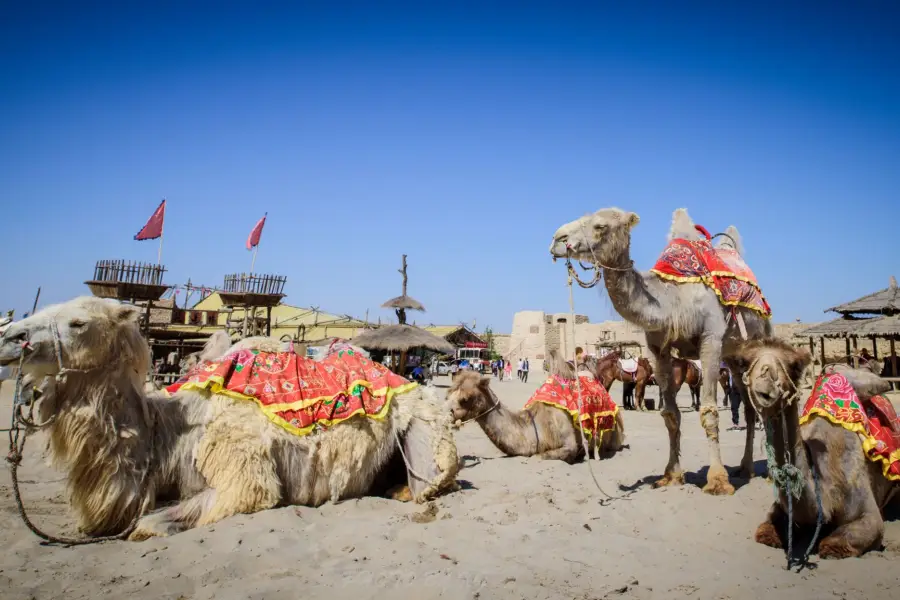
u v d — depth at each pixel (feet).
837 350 140.46
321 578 13.76
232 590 12.89
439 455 21.29
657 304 22.71
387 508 19.75
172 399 18.19
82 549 15.19
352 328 111.96
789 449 15.24
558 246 22.94
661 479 24.50
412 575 13.92
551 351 33.06
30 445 31.40
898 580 14.14
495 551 16.06
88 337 15.49
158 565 14.07
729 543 17.25
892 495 17.43
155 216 71.82
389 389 21.12
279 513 17.65
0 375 17.88
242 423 18.06
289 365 19.81
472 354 210.38
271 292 77.15
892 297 106.63
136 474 16.55
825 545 15.74
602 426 32.78
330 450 19.44
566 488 24.14
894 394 81.82
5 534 16.57
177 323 90.53
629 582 14.12
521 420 31.68
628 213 22.35
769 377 14.76
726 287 23.48
